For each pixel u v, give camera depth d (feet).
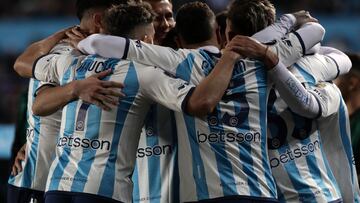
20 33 130.31
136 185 40.27
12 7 133.39
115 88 36.42
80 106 37.24
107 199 36.04
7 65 126.41
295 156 39.01
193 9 38.83
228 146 36.58
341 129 40.96
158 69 36.78
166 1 44.21
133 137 37.17
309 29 38.73
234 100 36.88
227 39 39.42
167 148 39.45
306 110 37.86
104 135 36.68
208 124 36.73
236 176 36.37
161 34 44.16
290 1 126.11
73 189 36.19
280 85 37.11
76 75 37.76
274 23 39.01
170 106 36.35
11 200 43.60
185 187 37.32
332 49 41.88
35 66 39.70
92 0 40.86
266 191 36.60
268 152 38.86
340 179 41.24
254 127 36.94
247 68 37.24
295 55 38.22
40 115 38.34
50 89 37.88
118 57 37.01
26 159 42.78
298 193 38.73
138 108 37.01
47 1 133.49
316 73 39.50
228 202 36.06
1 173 70.33
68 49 40.91
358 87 47.67
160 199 39.60
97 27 40.96
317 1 125.59
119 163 36.68
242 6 38.83
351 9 124.67
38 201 42.27
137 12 37.88
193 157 37.04
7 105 111.65
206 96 35.40
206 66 37.37
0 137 80.64
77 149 36.91
